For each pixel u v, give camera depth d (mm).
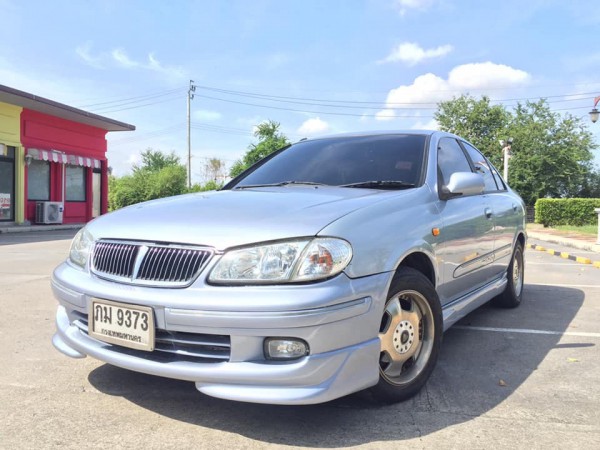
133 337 2531
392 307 2834
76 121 20922
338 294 2383
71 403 2904
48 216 18922
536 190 37250
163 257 2539
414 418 2730
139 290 2521
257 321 2301
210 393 2393
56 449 2389
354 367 2469
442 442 2467
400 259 2781
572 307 5559
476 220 3932
